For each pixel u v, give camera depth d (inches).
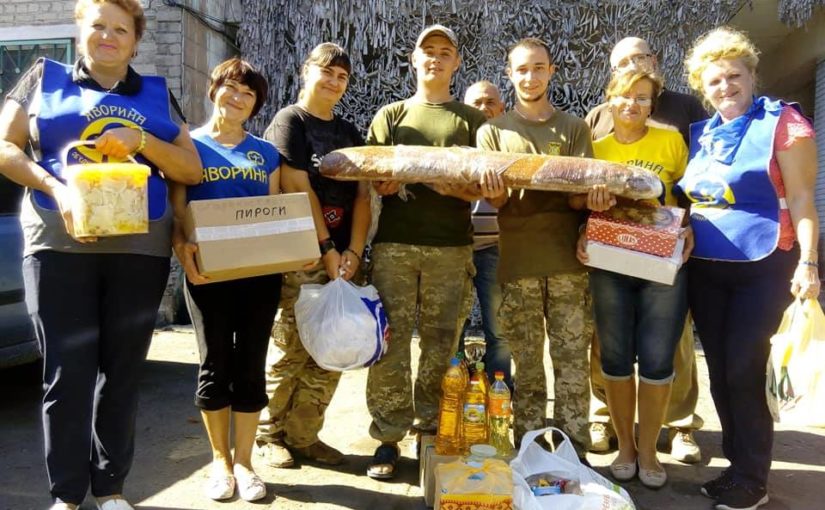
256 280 103.1
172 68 236.8
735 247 101.2
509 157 102.0
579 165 100.1
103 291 89.4
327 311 104.4
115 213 79.7
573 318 111.4
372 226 131.6
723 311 105.8
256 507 102.7
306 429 119.3
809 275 92.8
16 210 147.4
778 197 99.3
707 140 105.3
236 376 105.5
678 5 225.5
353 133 122.2
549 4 231.8
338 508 103.3
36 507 100.2
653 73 111.3
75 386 86.0
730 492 103.0
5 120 85.0
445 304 116.3
